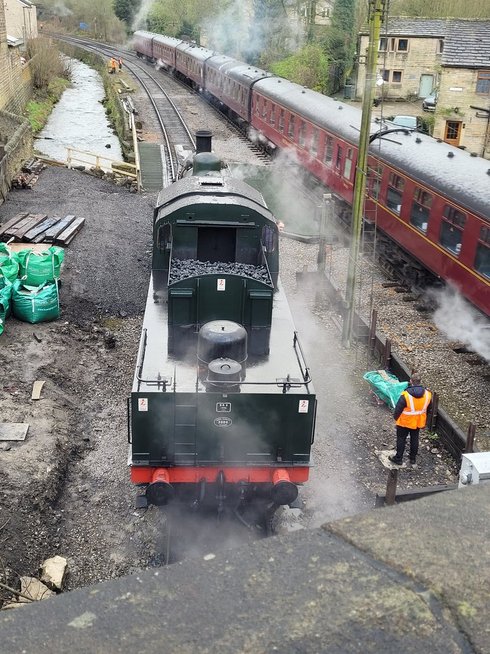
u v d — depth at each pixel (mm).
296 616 1286
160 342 8219
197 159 12453
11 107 31078
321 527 1509
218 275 7844
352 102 40656
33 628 1275
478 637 1245
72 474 8680
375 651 1227
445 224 13773
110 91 42562
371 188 17641
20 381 10312
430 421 9828
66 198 20125
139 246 16891
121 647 1231
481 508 1550
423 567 1364
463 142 29750
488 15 41344
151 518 7812
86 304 13562
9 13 43875
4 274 12305
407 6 45031
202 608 1313
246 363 7789
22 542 7098
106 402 10469
